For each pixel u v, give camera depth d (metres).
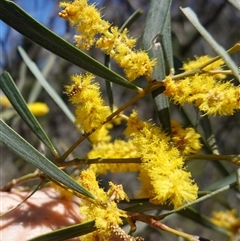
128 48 0.18
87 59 0.18
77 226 0.17
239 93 0.17
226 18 0.63
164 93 0.18
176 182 0.16
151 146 0.17
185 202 0.19
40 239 0.17
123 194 0.17
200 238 0.17
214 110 0.17
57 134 0.67
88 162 0.19
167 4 0.19
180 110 0.23
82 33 0.18
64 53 0.17
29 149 0.17
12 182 0.25
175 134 0.19
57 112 0.67
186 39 0.57
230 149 0.61
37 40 0.17
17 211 0.23
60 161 0.19
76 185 0.17
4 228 0.22
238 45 0.17
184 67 0.20
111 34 0.18
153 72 0.19
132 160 0.19
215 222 0.30
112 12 0.60
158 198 0.17
